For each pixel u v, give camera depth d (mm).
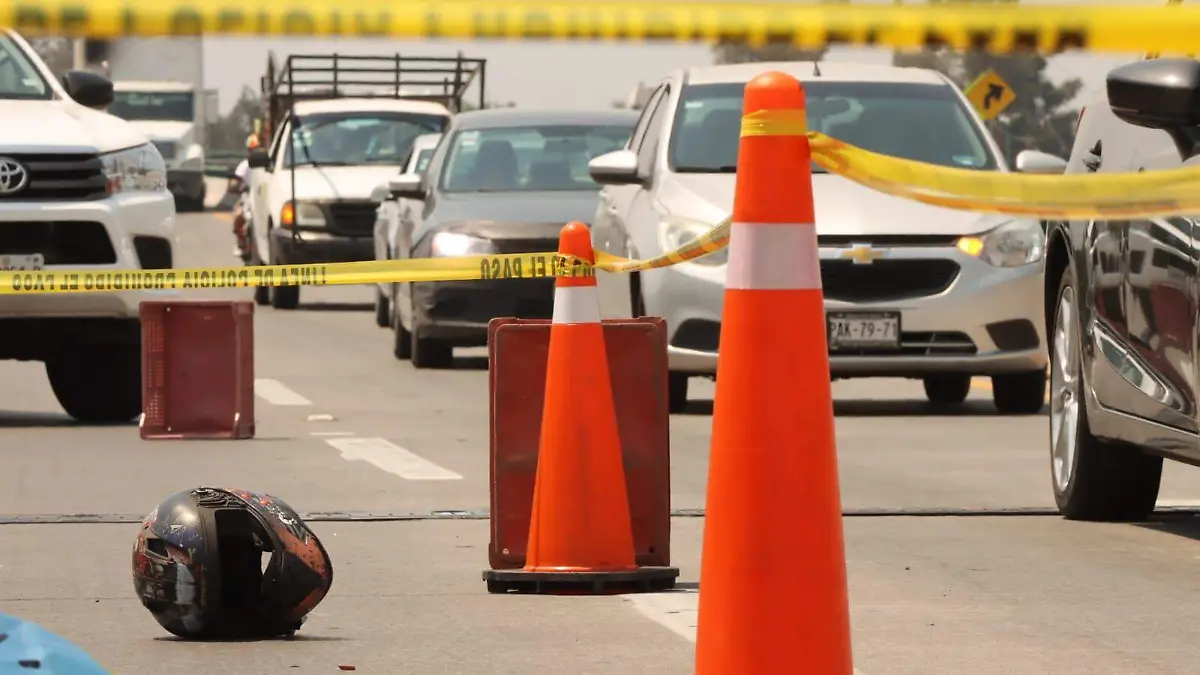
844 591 11812
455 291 51469
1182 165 21453
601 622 18281
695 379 49688
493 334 20469
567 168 54375
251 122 111375
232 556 17641
